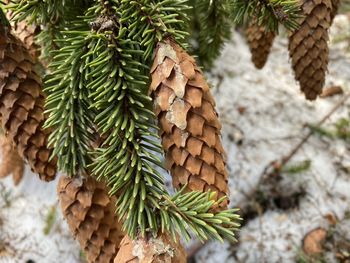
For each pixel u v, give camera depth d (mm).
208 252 714
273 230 734
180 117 255
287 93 914
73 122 309
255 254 711
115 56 278
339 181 785
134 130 272
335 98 904
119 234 325
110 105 274
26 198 778
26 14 324
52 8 338
